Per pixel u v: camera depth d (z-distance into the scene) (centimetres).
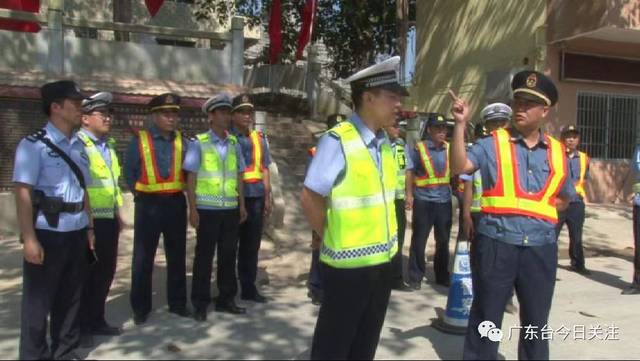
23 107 990
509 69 1426
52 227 435
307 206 347
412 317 607
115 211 539
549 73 1337
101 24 1125
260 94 1786
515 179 404
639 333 556
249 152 647
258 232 655
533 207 402
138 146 569
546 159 408
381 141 360
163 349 506
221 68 1224
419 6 1805
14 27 1178
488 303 411
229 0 1794
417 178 723
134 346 512
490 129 623
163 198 572
